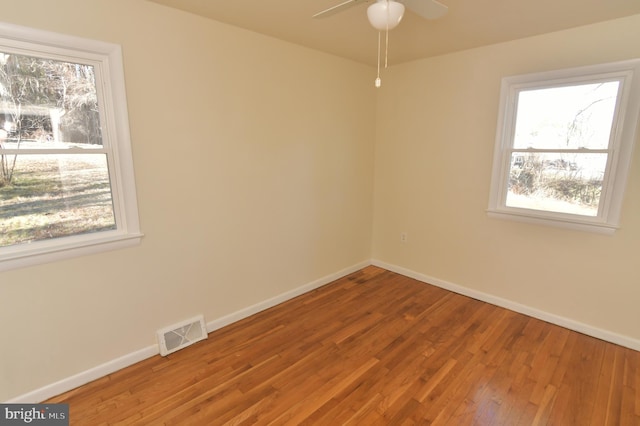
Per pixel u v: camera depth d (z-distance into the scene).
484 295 3.17
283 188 3.00
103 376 2.10
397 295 3.31
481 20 2.27
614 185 2.37
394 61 3.41
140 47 2.02
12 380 1.81
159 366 2.20
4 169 1.72
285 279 3.17
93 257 2.00
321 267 3.52
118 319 2.15
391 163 3.77
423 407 1.85
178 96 2.23
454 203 3.29
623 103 2.28
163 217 2.27
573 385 2.02
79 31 1.80
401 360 2.27
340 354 2.33
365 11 2.15
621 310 2.45
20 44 1.67
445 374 2.13
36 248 1.81
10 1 1.59
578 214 2.60
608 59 2.30
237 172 2.64
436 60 3.21
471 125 3.06
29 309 1.81
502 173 2.94
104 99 1.97
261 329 2.67
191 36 2.23
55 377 1.94
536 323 2.77
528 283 2.88
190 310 2.51
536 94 2.70
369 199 3.97
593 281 2.55
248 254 2.83
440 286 3.50
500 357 2.30
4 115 1.69
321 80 3.14
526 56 2.66
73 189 1.94
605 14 2.16
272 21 2.34
